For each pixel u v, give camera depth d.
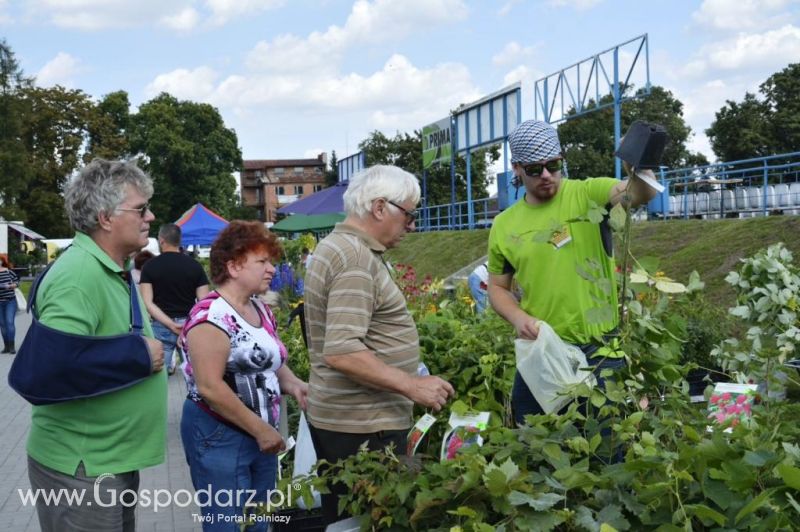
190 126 64.69
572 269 3.44
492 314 5.51
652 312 2.83
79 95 60.75
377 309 2.99
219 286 3.30
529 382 3.26
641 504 1.98
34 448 2.80
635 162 2.78
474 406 4.07
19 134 54.22
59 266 2.73
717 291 10.41
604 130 52.78
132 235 2.83
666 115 56.44
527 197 3.68
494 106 26.02
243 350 3.22
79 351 2.63
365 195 2.98
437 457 2.99
